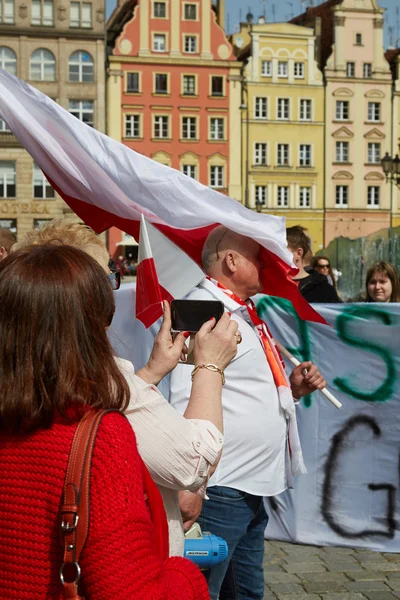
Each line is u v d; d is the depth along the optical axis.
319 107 56.78
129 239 54.56
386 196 57.97
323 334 5.12
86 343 1.68
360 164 57.56
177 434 1.91
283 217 3.27
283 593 4.35
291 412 3.23
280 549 5.14
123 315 4.96
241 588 3.42
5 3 50.81
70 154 3.39
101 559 1.52
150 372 2.32
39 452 1.60
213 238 3.32
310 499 5.20
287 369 5.17
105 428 1.60
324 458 5.16
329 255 25.42
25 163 51.41
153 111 53.97
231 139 54.97
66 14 51.19
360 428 5.11
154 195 3.36
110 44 56.50
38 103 3.35
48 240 2.80
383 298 6.62
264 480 3.18
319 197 57.12
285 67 56.16
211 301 2.34
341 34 56.81
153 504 1.78
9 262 1.73
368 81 57.19
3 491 1.60
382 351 5.04
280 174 56.31
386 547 5.10
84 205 3.56
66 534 1.53
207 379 2.14
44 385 1.62
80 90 51.69
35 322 1.65
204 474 1.96
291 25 55.91
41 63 51.31
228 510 3.12
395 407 5.06
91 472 1.56
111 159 3.35
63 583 1.52
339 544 5.16
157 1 53.44
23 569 1.57
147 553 1.56
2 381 1.64
